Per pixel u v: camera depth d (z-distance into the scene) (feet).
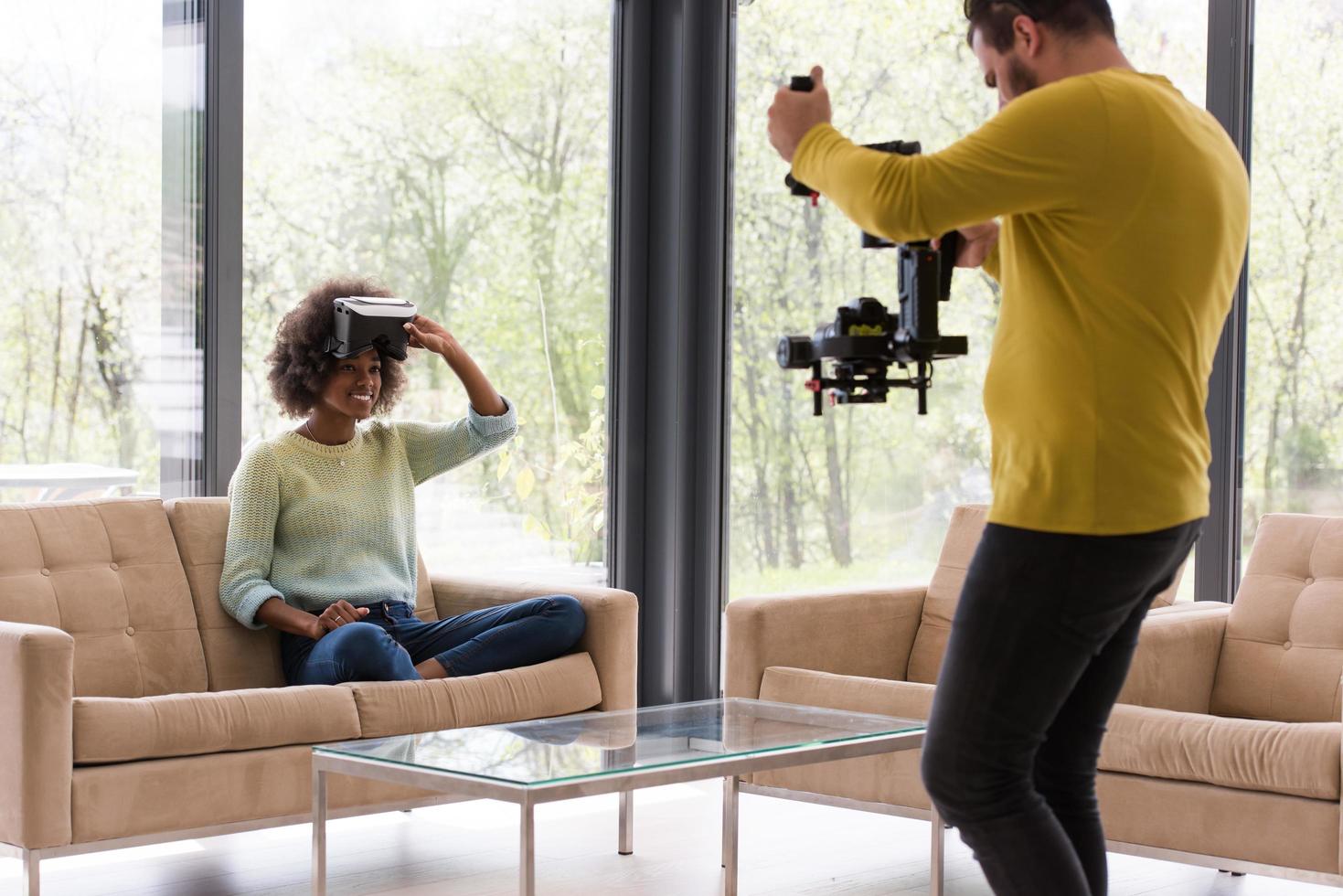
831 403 6.34
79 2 11.62
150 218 12.01
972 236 6.41
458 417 14.08
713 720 8.96
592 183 15.10
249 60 12.59
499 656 10.49
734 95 14.97
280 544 10.68
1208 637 10.69
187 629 10.38
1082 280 5.46
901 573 14.07
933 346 5.99
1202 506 5.67
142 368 11.98
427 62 13.88
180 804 8.58
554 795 7.05
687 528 15.06
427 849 10.56
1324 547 10.55
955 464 13.76
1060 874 5.62
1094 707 6.15
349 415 10.91
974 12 5.99
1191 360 5.61
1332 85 11.75
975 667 5.62
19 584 9.70
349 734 9.34
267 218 12.73
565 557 14.87
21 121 11.35
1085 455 5.45
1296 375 11.91
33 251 11.41
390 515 11.05
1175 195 5.46
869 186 5.52
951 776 5.69
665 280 15.08
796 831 11.27
